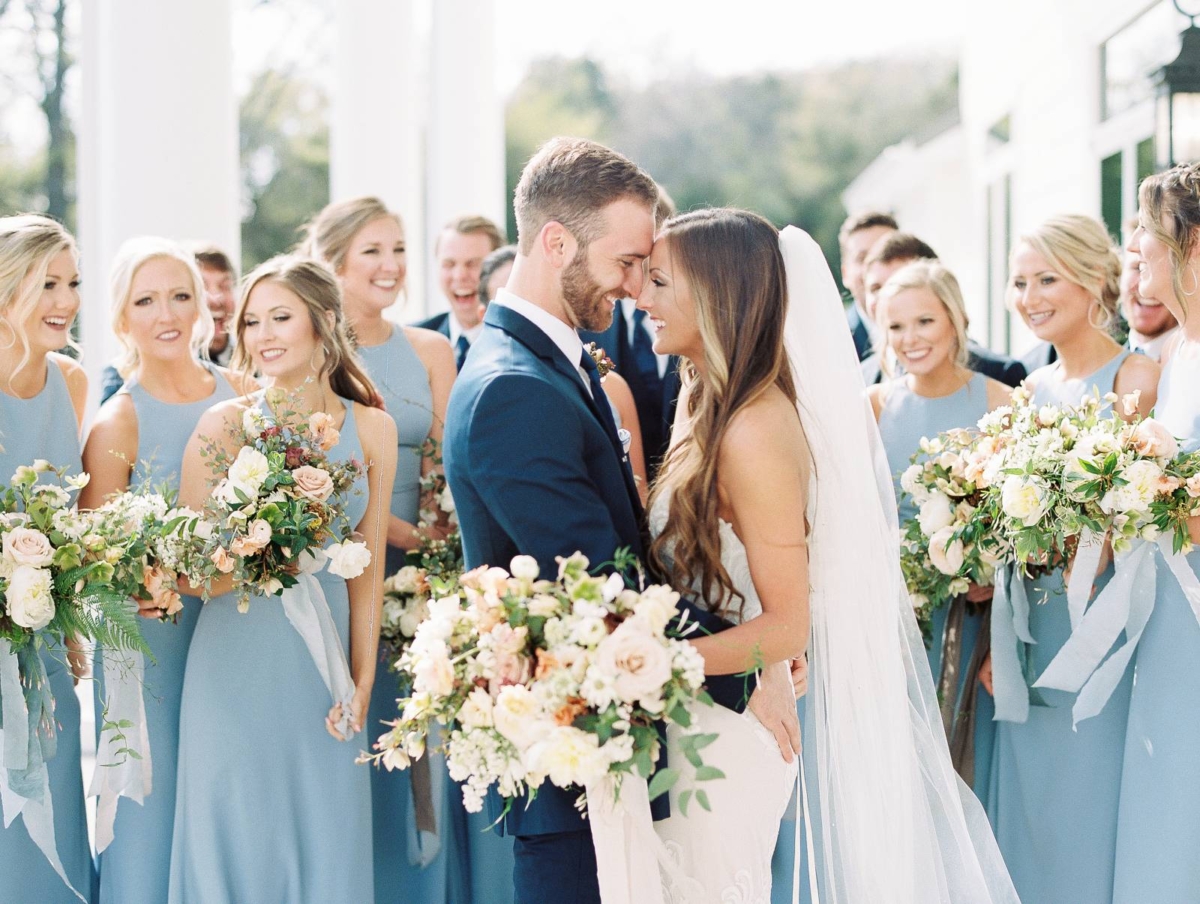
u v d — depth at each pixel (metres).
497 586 2.43
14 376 3.39
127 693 3.28
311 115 22.12
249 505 3.17
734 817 2.70
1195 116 5.28
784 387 2.77
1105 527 3.25
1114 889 3.42
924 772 3.10
